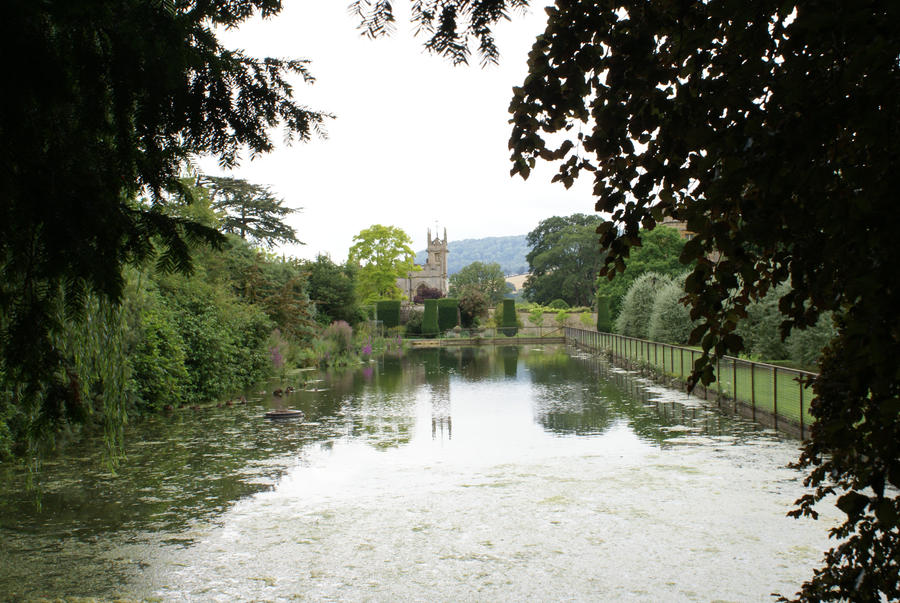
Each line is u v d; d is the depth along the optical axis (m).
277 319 24.53
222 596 4.69
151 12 2.89
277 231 33.28
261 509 6.71
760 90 1.54
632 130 1.98
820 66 1.38
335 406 14.24
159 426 11.69
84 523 6.30
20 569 5.19
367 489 7.43
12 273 2.81
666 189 1.94
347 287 34.16
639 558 5.27
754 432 10.50
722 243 1.58
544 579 4.91
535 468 8.29
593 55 2.05
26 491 7.42
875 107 1.26
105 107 3.07
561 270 75.62
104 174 3.01
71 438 10.09
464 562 5.27
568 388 17.34
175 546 5.69
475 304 54.50
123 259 3.06
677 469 8.05
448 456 9.09
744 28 1.57
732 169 1.47
